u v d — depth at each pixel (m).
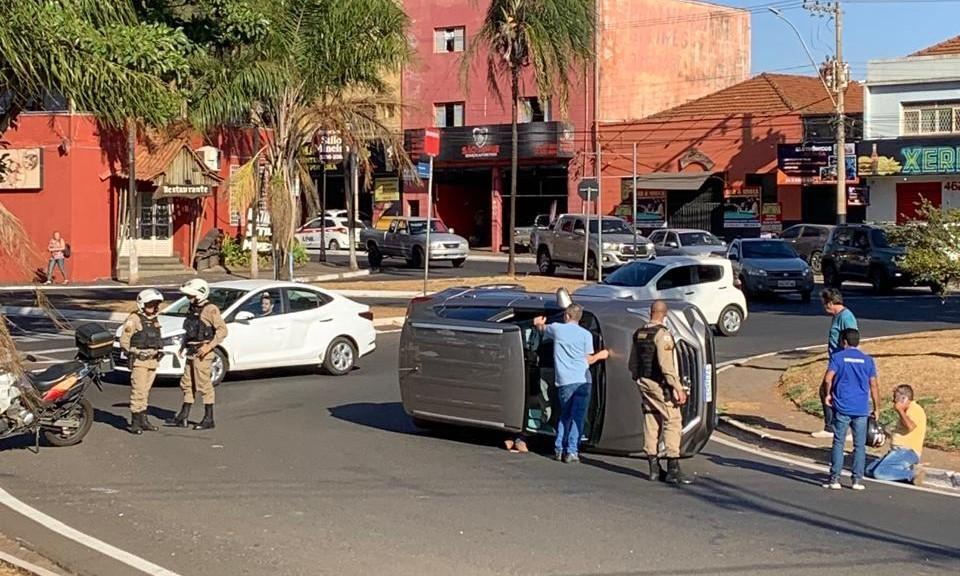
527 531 9.12
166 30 13.25
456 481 11.16
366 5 26.42
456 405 13.12
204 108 22.44
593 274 37.25
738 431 14.44
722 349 22.25
